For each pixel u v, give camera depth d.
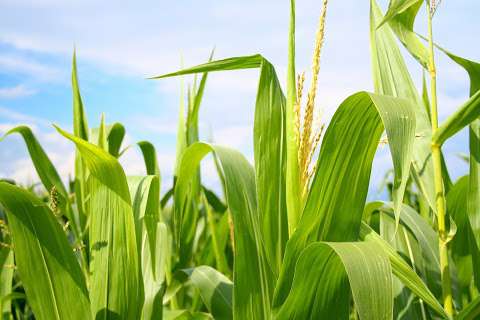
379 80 1.85
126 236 1.67
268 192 1.62
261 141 1.62
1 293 2.01
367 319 1.29
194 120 2.40
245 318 1.59
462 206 1.94
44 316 1.57
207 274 1.97
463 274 1.94
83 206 2.15
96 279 1.67
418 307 1.85
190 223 2.33
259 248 1.62
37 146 2.06
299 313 1.52
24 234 1.57
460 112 1.53
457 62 1.66
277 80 1.66
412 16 1.68
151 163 2.38
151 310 1.83
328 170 1.50
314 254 1.45
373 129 1.50
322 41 1.49
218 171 2.74
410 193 2.82
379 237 1.66
